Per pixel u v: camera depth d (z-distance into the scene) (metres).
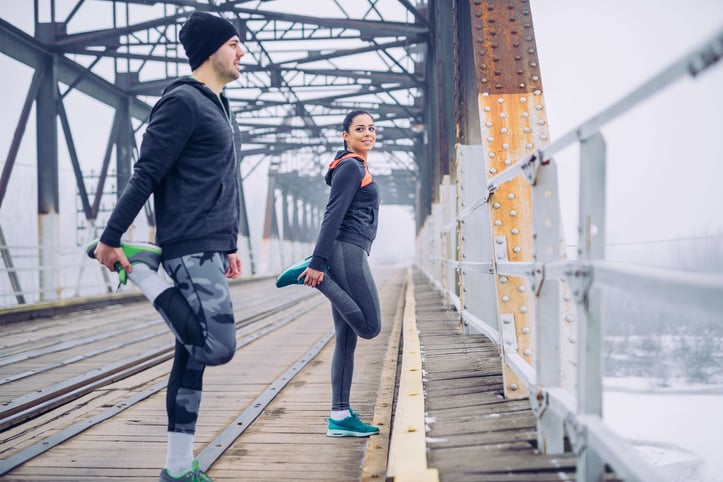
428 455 1.91
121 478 2.53
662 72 0.88
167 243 2.11
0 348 6.40
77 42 13.09
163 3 14.05
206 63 2.25
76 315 10.20
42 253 12.45
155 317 9.57
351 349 3.08
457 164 5.08
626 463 1.04
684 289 0.86
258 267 35.06
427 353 4.08
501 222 3.10
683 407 9.33
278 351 6.16
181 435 2.15
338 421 3.05
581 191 1.42
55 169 12.76
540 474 1.65
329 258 2.84
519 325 2.78
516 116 3.48
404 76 19.31
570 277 1.47
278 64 17.70
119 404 3.87
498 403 2.57
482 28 3.70
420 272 25.27
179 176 2.11
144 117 18.39
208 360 2.06
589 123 1.30
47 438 3.13
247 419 3.41
